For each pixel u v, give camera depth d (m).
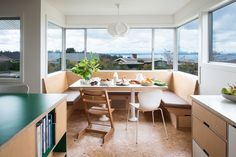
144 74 5.67
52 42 5.20
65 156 2.46
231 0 3.11
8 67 4.45
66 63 6.01
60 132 2.28
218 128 1.88
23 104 2.05
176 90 5.19
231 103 2.19
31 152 1.54
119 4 4.68
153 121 4.35
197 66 4.42
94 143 3.44
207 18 3.91
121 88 4.02
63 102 2.39
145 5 4.77
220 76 3.19
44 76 4.47
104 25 5.80
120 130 4.02
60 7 4.95
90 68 4.29
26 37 4.28
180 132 3.94
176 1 4.46
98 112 3.79
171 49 5.96
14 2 4.26
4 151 1.16
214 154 1.97
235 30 3.08
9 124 1.47
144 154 3.07
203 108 2.21
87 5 4.76
